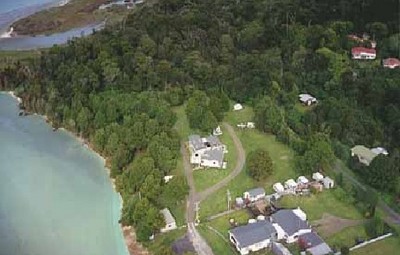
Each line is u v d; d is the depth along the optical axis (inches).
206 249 4830.2
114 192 5905.5
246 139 6594.5
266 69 7780.5
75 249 5044.3
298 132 6594.5
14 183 6186.0
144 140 6309.1
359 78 7519.7
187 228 5093.5
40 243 5162.4
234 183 5733.3
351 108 6815.9
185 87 7583.7
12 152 6835.6
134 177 5610.2
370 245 4749.0
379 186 5452.8
